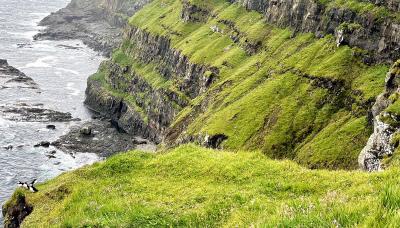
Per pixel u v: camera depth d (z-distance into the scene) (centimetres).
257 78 14625
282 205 1430
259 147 11881
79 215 2259
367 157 8212
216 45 18862
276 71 14325
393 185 1095
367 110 11444
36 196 3716
